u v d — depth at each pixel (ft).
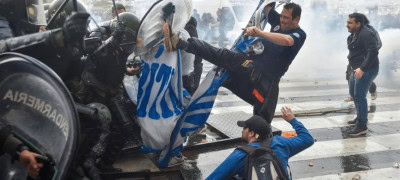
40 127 7.95
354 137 19.94
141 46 12.87
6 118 7.89
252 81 13.16
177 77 13.42
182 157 15.97
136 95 14.80
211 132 20.42
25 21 10.97
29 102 7.96
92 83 12.44
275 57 13.23
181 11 12.64
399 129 21.16
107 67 12.23
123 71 12.81
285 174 9.09
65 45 8.96
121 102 13.51
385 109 25.13
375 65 19.69
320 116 23.71
